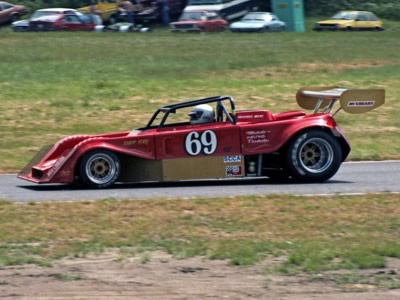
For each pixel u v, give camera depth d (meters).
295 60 109.06
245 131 45.16
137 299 25.31
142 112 77.50
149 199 39.25
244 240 32.09
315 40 139.50
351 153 59.72
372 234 33.16
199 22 161.62
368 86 90.19
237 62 106.88
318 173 45.44
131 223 34.59
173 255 30.19
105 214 36.16
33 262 29.25
